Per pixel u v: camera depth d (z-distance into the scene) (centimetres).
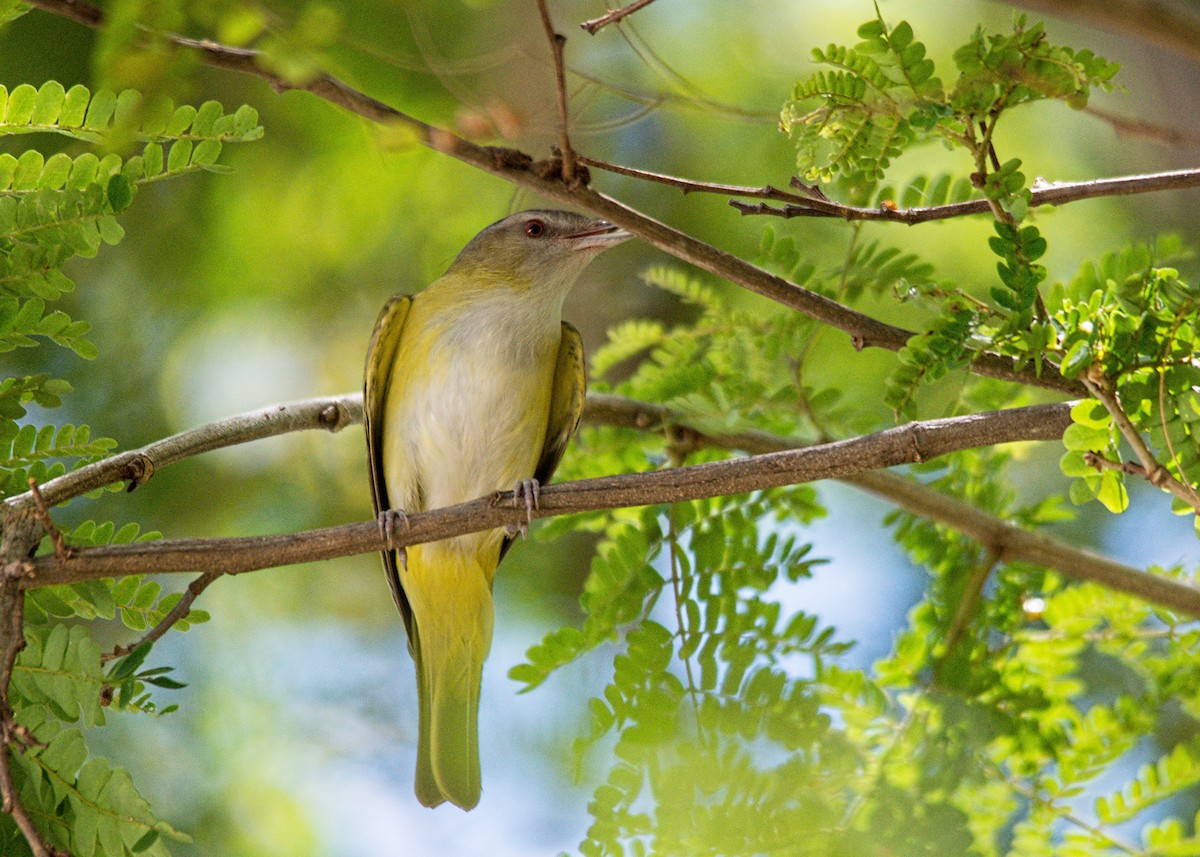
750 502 982
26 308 716
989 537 970
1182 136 756
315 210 1407
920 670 964
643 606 960
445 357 1064
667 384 1050
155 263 1390
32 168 709
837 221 957
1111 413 664
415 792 1045
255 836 1348
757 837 810
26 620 732
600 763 1032
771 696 873
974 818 906
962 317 723
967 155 1302
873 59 709
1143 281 698
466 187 1438
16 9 657
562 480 1111
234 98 1334
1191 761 901
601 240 1084
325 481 1488
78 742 664
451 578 1054
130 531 750
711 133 1398
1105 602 970
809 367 1283
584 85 877
